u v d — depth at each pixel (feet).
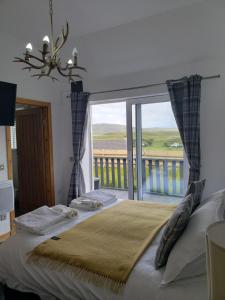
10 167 11.45
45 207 7.80
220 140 10.44
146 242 5.86
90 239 6.09
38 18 10.41
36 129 14.30
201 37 9.93
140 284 4.47
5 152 11.27
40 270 5.35
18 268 5.66
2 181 10.93
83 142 13.78
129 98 12.69
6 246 6.08
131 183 13.03
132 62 11.89
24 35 11.65
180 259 4.41
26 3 9.57
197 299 4.05
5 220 11.23
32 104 12.80
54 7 9.56
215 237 2.41
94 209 8.59
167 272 4.45
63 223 7.19
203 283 4.34
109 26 10.69
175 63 11.14
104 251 5.45
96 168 17.51
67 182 14.84
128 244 5.79
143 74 11.97
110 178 16.92
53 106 14.10
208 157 10.73
